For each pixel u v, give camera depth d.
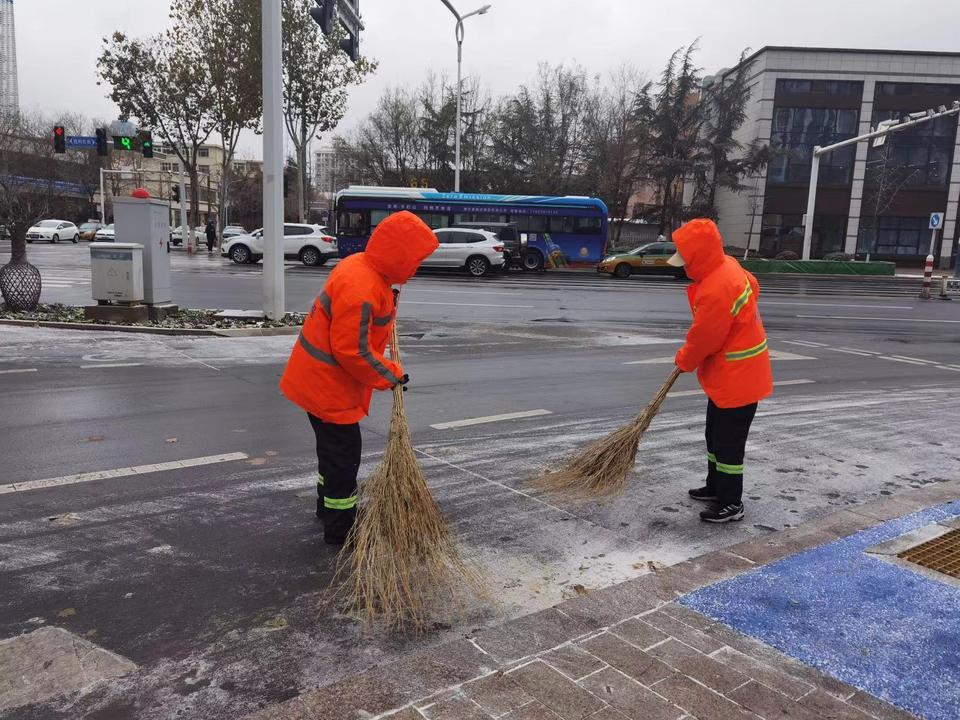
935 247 44.81
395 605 3.18
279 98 11.84
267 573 3.47
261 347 9.95
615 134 44.25
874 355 11.44
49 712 2.43
